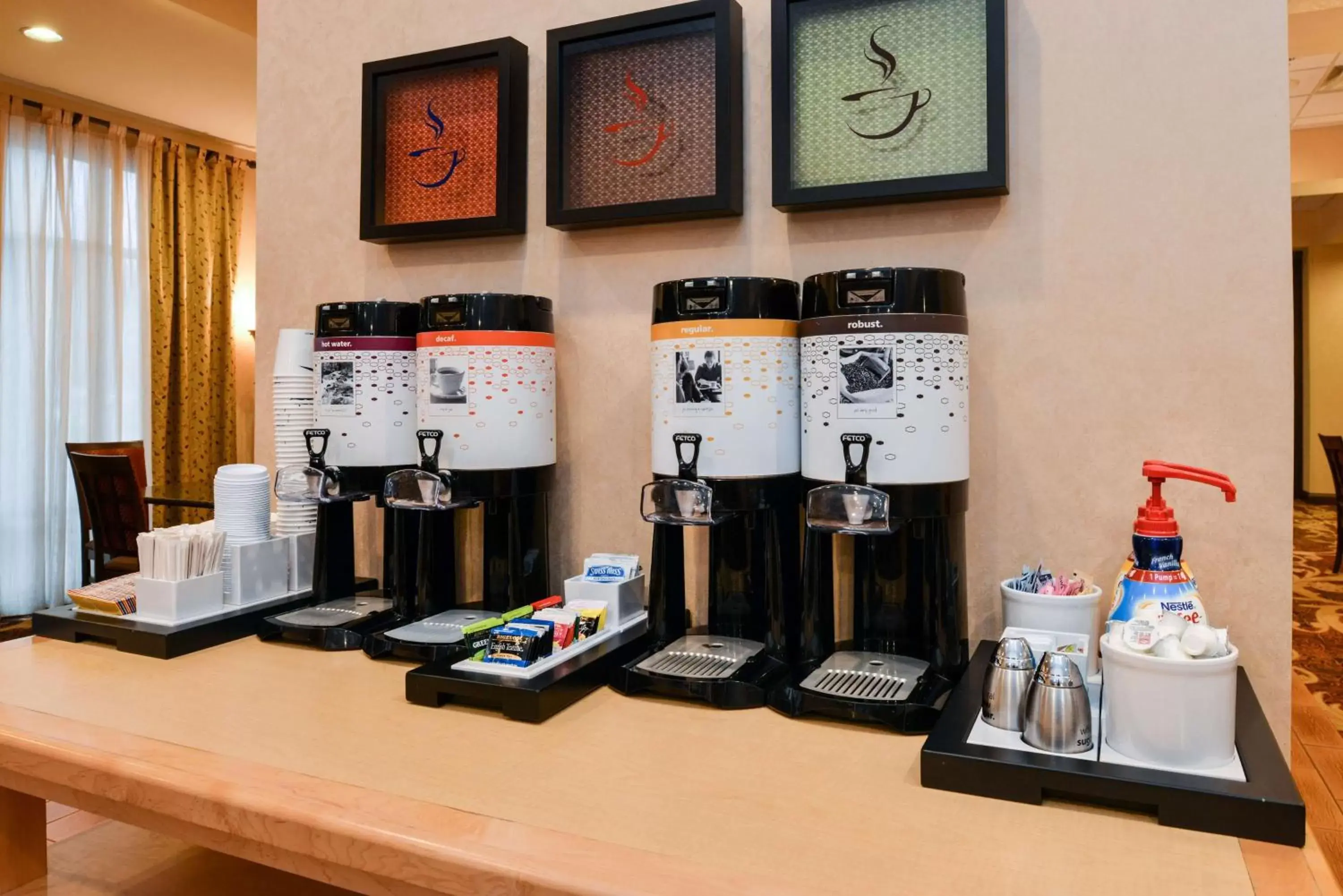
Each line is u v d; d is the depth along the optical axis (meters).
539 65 1.29
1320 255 8.95
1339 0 3.44
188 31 3.84
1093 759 0.68
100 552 3.40
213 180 5.43
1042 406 1.03
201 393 5.35
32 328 4.58
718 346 0.96
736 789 0.71
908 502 0.89
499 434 1.12
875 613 1.00
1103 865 0.58
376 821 0.65
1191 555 0.97
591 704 0.92
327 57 1.45
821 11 1.09
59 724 0.85
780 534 0.99
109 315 4.90
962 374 0.92
